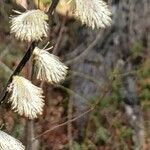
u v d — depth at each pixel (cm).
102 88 722
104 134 720
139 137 770
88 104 729
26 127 482
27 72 431
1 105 316
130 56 791
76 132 718
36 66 292
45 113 615
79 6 277
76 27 729
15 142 304
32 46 294
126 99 782
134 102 793
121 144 723
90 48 745
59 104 727
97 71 777
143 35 894
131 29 813
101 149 716
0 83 532
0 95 312
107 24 281
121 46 794
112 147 719
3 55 758
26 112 287
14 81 293
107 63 783
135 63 823
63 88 715
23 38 267
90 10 278
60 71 291
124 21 791
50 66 290
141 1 880
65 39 726
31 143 486
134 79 802
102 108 730
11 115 559
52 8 294
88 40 752
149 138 775
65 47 738
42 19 270
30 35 267
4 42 780
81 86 769
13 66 734
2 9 573
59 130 694
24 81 293
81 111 720
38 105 289
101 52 779
